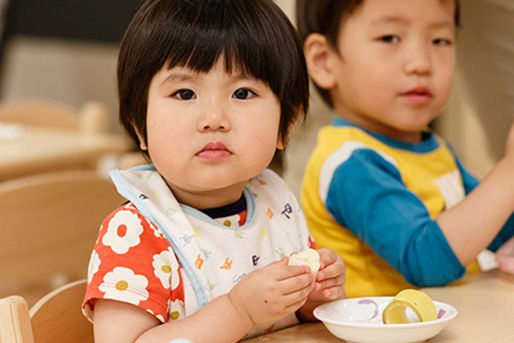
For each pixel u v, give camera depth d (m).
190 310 1.00
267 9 1.03
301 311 1.10
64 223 1.73
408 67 1.42
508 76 1.94
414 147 1.53
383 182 1.35
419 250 1.26
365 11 1.44
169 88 0.98
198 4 0.99
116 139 2.73
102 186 1.74
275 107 1.02
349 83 1.49
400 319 0.97
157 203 1.03
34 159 2.30
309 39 1.54
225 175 0.99
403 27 1.42
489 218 1.25
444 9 1.43
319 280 0.99
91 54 4.98
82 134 2.82
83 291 1.10
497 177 1.27
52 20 4.57
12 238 1.68
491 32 1.91
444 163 1.55
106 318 0.95
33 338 0.97
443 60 1.45
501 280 1.28
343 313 1.04
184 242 1.01
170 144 0.98
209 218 1.05
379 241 1.32
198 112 0.97
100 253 0.97
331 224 1.45
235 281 1.03
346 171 1.39
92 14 4.44
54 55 5.10
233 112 0.98
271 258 1.09
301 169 2.48
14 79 5.05
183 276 1.00
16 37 4.67
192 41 0.97
